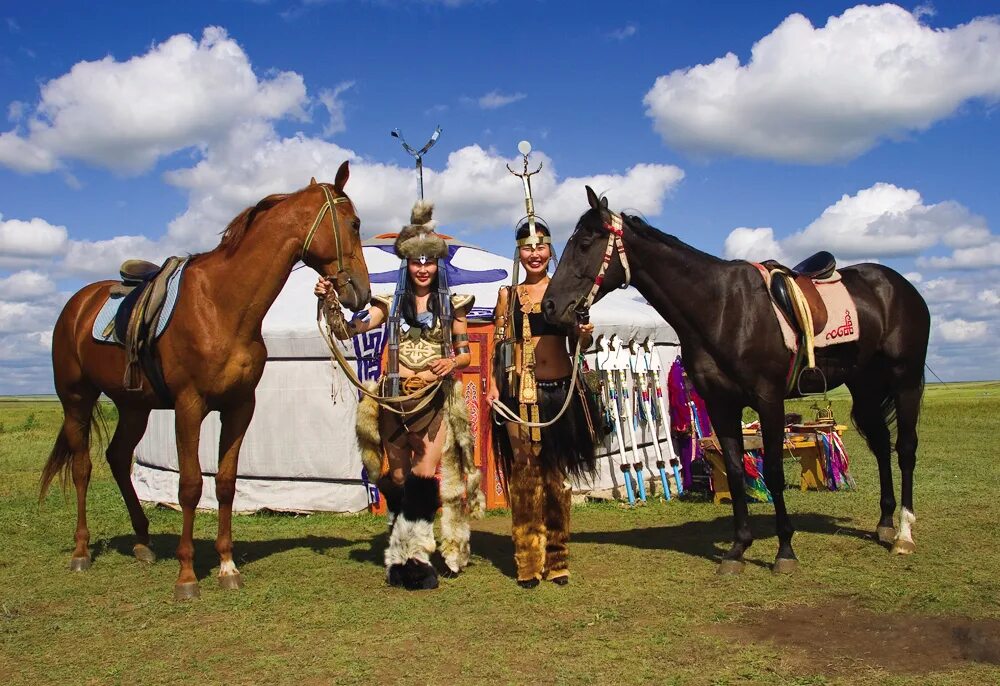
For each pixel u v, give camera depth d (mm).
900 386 5918
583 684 3445
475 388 8289
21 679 3674
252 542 6766
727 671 3545
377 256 9641
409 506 5160
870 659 3660
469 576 5375
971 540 6051
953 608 4355
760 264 5590
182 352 5117
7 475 11977
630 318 9539
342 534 7090
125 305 5418
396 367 5070
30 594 5109
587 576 5277
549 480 5172
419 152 5270
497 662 3732
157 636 4254
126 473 6047
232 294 5133
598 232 5199
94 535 7105
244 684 3568
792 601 4586
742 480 5359
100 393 6086
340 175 5246
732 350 5258
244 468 8367
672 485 9711
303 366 8219
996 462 11086
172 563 5957
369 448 5207
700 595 4754
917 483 9156
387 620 4422
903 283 6027
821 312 5402
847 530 6547
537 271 5285
